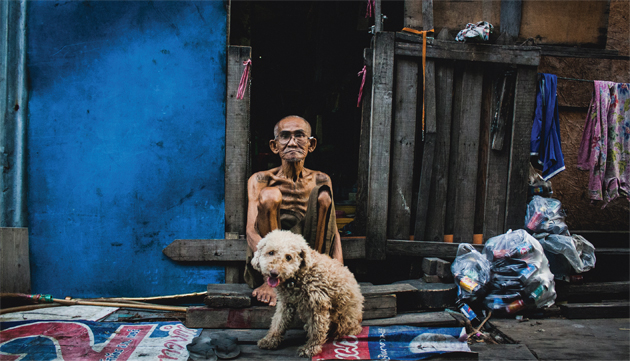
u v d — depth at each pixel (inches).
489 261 125.5
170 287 125.7
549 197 145.0
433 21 141.9
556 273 132.5
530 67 135.0
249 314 104.3
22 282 117.3
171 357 87.7
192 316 103.9
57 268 121.6
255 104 261.1
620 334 111.3
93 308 116.0
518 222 136.7
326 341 94.7
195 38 125.3
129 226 123.9
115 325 103.3
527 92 135.3
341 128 232.5
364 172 134.6
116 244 123.4
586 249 134.0
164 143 124.8
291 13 253.8
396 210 133.4
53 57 120.6
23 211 119.6
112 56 122.4
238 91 123.4
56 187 121.3
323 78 230.7
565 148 163.8
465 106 135.1
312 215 101.3
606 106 141.9
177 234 125.6
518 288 118.8
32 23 119.6
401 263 140.5
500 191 137.3
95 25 121.6
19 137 119.1
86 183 122.3
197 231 126.3
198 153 126.2
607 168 144.1
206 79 126.0
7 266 112.6
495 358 95.0
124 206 123.6
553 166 140.9
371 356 89.8
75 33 121.2
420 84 136.2
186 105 125.3
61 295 121.8
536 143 137.8
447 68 133.3
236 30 208.4
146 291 124.7
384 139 130.0
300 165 117.6
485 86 137.9
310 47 261.0
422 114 133.3
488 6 146.2
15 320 104.6
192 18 125.0
